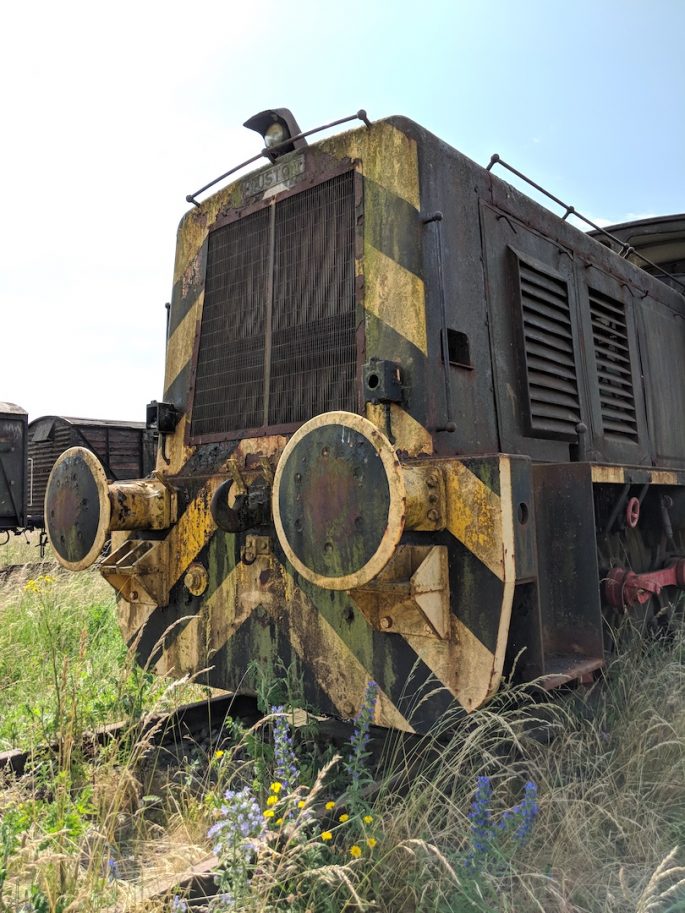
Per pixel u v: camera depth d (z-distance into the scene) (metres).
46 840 2.21
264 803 2.69
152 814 2.82
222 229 3.93
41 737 3.18
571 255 4.22
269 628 3.24
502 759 2.88
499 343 3.39
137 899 2.00
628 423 4.71
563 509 3.07
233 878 1.97
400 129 3.13
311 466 2.68
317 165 3.46
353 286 3.25
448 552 2.69
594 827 2.63
